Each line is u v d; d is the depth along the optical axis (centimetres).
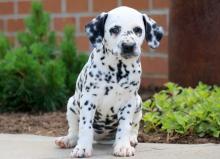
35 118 532
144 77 675
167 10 652
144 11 669
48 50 622
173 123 454
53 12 734
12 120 527
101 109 393
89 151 384
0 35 647
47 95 571
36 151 408
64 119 525
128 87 387
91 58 392
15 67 564
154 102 502
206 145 418
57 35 730
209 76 541
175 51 555
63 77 576
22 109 575
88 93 388
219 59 539
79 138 388
